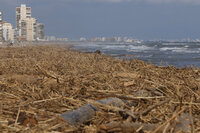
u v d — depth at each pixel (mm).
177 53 38188
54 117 3805
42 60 14039
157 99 4898
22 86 6094
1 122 3584
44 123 3648
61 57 16562
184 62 21250
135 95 5031
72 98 4762
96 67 10242
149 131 3230
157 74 7879
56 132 3322
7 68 9719
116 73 7453
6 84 6301
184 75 8047
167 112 4195
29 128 3418
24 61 13031
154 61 21641
